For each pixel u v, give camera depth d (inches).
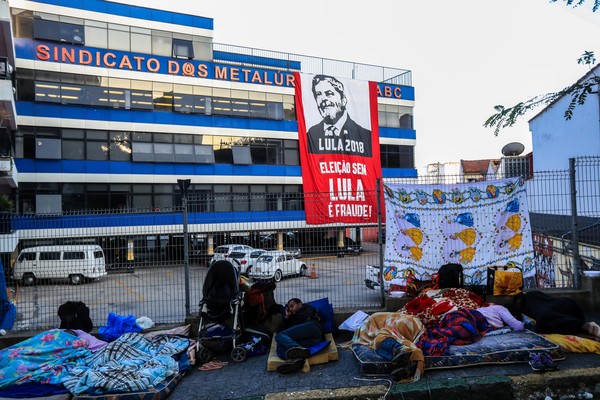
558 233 339.3
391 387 206.7
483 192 328.8
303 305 280.5
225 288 278.5
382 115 1403.8
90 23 1061.8
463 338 237.6
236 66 1213.7
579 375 206.8
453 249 324.8
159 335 282.2
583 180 327.0
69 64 1027.3
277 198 362.9
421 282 317.1
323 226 350.0
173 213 354.3
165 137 1130.0
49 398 212.1
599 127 483.8
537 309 267.4
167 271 350.6
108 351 244.8
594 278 303.7
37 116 991.6
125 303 414.9
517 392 203.2
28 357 236.1
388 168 1396.4
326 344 252.8
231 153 1201.4
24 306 335.3
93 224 351.6
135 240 354.9
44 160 996.6
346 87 1309.1
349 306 320.5
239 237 374.0
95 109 1050.1
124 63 1082.7
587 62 220.1
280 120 1264.8
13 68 879.7
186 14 1170.0
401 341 225.1
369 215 345.1
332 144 1267.2
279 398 206.4
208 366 252.2
